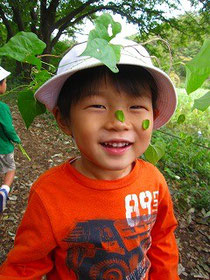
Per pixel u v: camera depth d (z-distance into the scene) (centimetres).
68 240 98
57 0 992
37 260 102
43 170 431
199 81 52
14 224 295
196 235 315
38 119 653
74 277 104
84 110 84
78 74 85
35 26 1046
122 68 84
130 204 104
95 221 99
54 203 97
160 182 118
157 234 125
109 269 102
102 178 101
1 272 101
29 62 65
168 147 516
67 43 1088
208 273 266
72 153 511
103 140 85
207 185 429
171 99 101
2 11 985
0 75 257
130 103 86
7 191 279
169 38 1052
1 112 268
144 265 112
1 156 278
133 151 91
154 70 85
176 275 125
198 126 800
